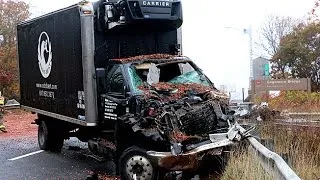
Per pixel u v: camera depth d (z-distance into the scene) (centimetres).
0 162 1115
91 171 998
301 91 2166
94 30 1002
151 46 1085
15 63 2716
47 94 1199
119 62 959
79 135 1120
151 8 1001
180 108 821
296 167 727
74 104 1033
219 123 853
